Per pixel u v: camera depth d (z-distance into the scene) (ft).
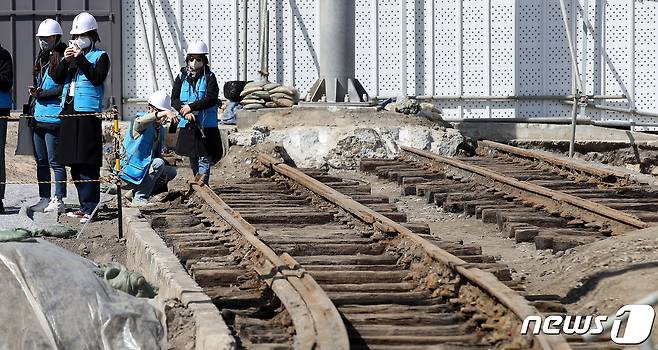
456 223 147.43
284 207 150.82
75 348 84.53
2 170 147.84
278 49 245.86
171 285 97.04
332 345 77.92
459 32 243.81
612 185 173.06
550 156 193.88
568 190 168.45
